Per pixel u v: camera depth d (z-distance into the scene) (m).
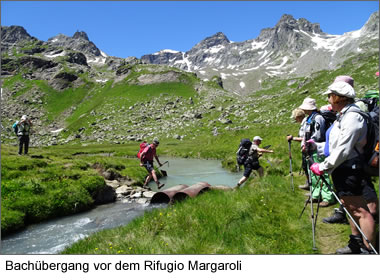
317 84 110.44
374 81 81.44
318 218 7.24
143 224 7.93
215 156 40.31
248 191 9.92
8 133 117.75
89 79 194.62
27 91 171.25
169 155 47.19
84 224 11.20
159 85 158.62
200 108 118.81
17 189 12.45
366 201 4.72
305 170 9.12
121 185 17.55
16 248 8.80
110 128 107.62
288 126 40.59
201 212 8.10
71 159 21.28
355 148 4.70
